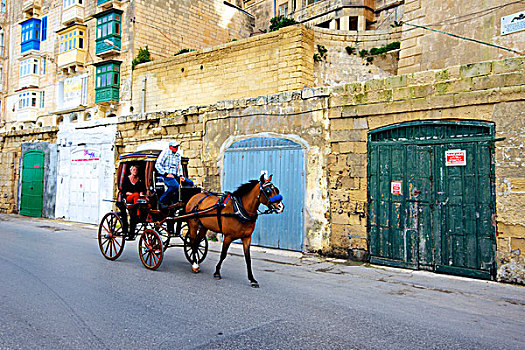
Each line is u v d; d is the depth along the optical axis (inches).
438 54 506.3
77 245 426.3
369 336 181.0
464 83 312.3
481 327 197.0
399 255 339.9
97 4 1101.7
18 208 784.3
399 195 342.6
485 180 301.6
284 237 414.6
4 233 504.1
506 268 288.7
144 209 326.6
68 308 211.3
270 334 180.4
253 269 327.0
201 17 1155.9
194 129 511.8
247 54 743.1
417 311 220.7
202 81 823.1
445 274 315.6
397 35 725.3
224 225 280.7
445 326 197.0
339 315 209.8
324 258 376.5
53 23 1309.1
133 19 1008.2
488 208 299.3
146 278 281.9
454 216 314.5
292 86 677.9
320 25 1092.5
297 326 191.3
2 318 194.7
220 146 478.3
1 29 1515.7
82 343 166.7
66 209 685.3
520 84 288.7
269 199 262.2
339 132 380.8
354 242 367.2
